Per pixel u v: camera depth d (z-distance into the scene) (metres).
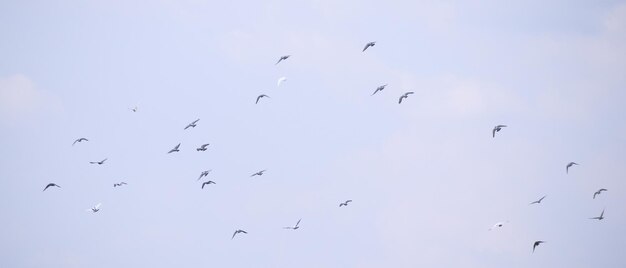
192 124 115.31
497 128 104.12
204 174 118.44
